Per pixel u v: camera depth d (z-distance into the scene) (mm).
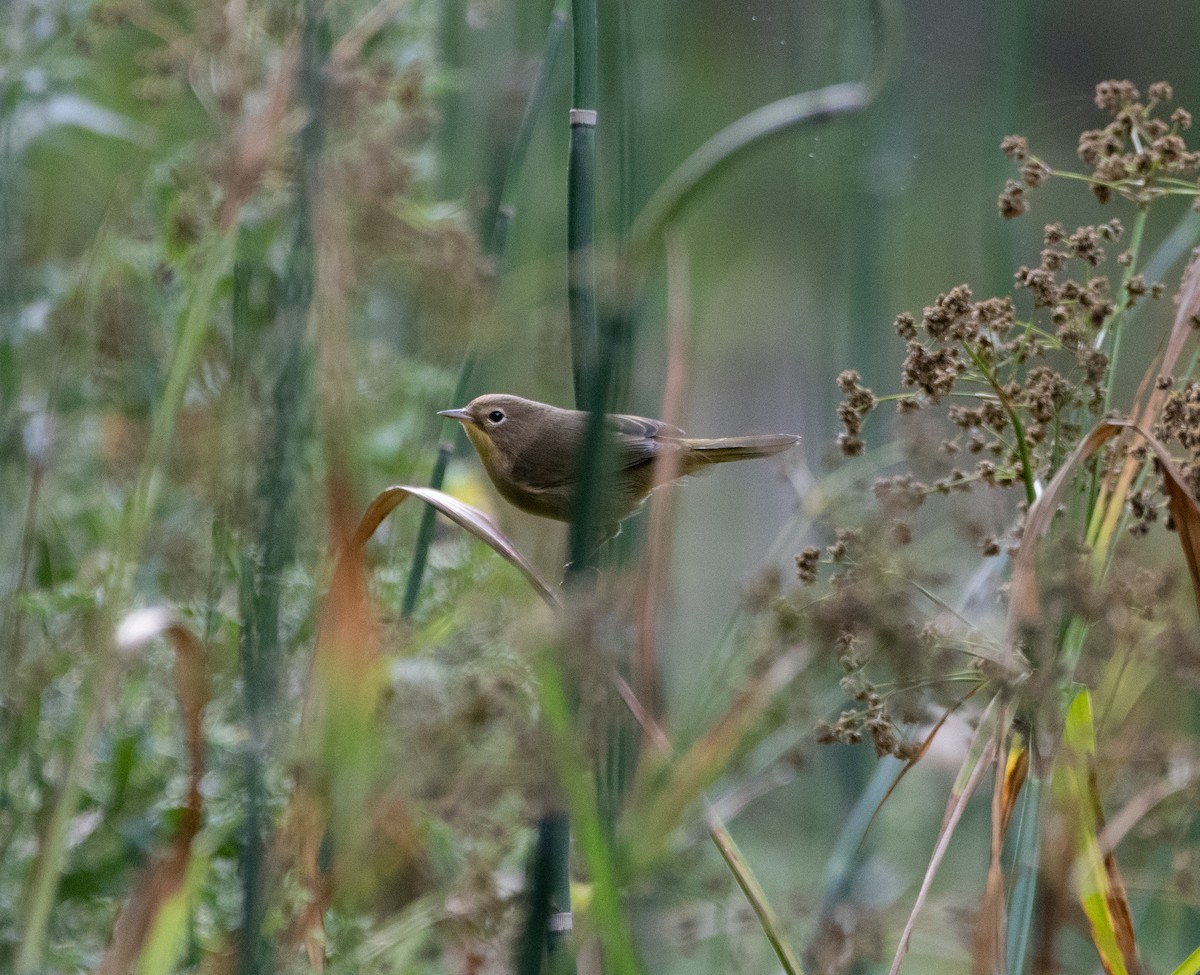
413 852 5652
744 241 15852
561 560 6953
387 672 4863
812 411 10039
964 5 10477
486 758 4301
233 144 5645
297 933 4949
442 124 8914
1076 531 5297
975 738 5121
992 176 8586
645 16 8859
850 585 4801
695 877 6570
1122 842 6938
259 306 6570
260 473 5098
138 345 7051
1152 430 5438
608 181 7805
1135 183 5652
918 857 9734
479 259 5984
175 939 5242
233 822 6184
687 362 8258
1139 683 5883
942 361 5309
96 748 6398
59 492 7691
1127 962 5156
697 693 6090
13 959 6012
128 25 8641
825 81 9328
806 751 5941
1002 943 4777
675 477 7816
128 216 7387
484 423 7957
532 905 4762
